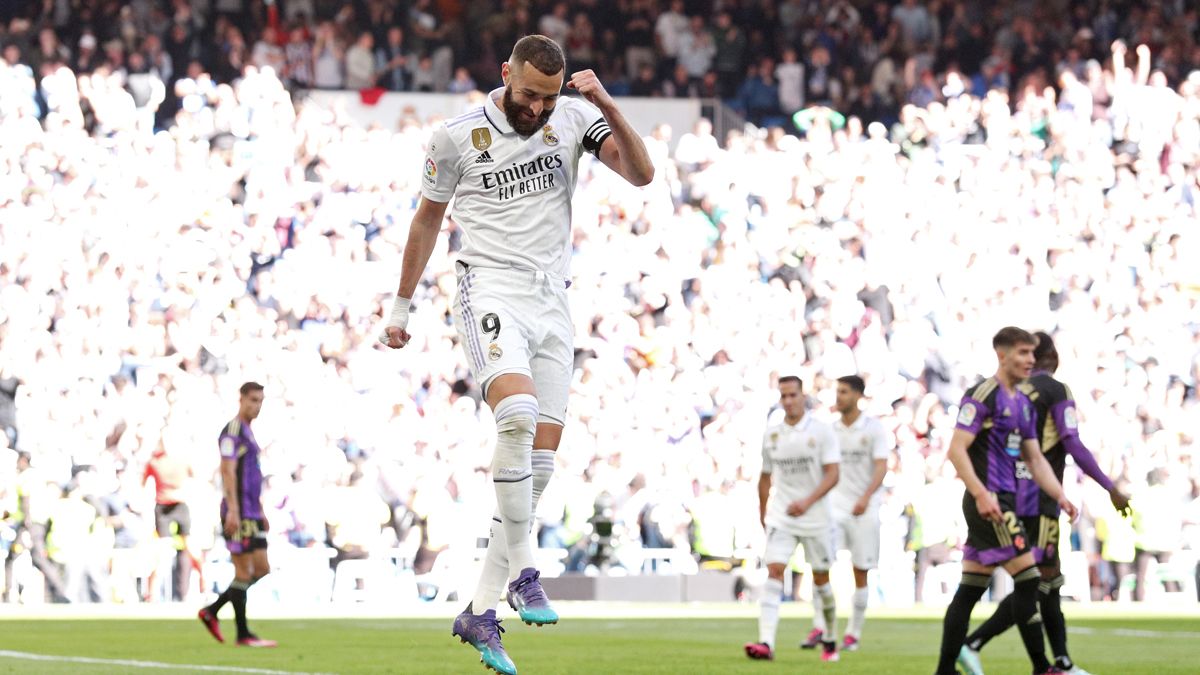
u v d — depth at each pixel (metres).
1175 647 33.50
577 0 79.75
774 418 62.44
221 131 68.69
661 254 70.25
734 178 72.44
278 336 63.81
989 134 76.19
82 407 60.09
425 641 34.62
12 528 55.22
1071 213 75.12
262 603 57.59
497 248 15.98
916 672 27.06
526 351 15.77
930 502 61.91
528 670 26.28
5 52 66.69
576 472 63.06
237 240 66.31
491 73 76.75
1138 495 62.81
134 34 71.38
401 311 16.81
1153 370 70.94
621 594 58.53
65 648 31.30
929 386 70.88
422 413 63.47
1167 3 84.81
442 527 59.62
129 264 64.25
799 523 32.16
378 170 69.06
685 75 77.38
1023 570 22.83
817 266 71.06
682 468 64.38
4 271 62.53
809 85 79.56
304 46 73.25
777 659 30.39
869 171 73.62
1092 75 79.00
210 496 56.69
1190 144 78.12
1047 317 72.81
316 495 59.31
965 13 82.88
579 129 16.23
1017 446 22.88
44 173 64.88
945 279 72.94
